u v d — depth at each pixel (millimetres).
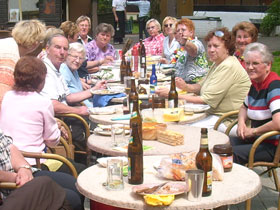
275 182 4980
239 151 4234
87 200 4797
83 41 9016
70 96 5449
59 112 4977
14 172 3336
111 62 8375
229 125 4707
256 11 19859
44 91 5043
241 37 5742
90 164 5254
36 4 14586
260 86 4293
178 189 2590
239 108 5027
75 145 5195
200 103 5020
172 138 3490
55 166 3951
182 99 4895
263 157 4207
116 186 2684
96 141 3686
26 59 3859
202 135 2732
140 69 6984
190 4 18312
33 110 3775
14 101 3809
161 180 2846
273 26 19641
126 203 2514
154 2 16031
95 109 4695
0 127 3809
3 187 3146
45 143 3961
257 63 4191
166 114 4215
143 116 4156
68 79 5836
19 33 4488
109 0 20219
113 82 6777
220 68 4965
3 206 2816
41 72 3867
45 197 2928
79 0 15227
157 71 7570
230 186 2734
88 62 8195
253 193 2664
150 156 3275
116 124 3863
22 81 3828
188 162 2824
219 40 5008
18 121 3764
